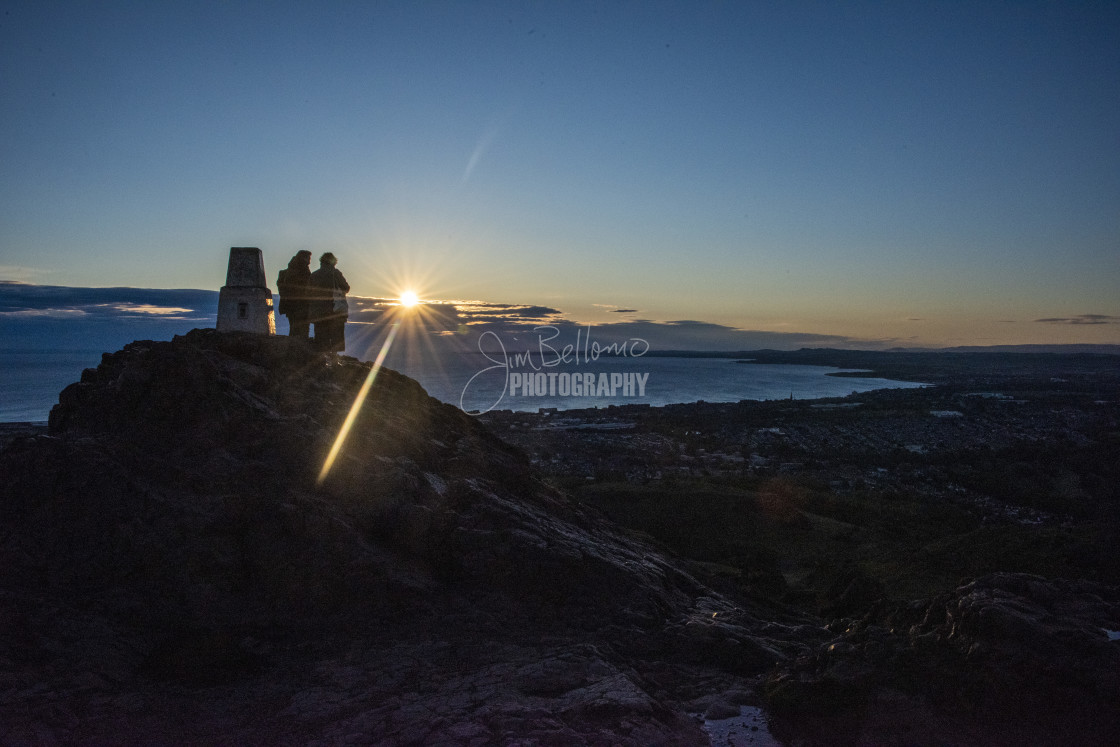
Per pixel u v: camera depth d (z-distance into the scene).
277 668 12.02
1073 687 10.76
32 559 12.88
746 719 11.69
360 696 11.05
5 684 10.02
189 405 15.80
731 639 14.14
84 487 13.80
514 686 11.45
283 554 14.09
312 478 15.76
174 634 12.38
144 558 13.20
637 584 15.55
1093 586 13.83
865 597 25.92
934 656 11.93
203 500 14.30
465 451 20.42
